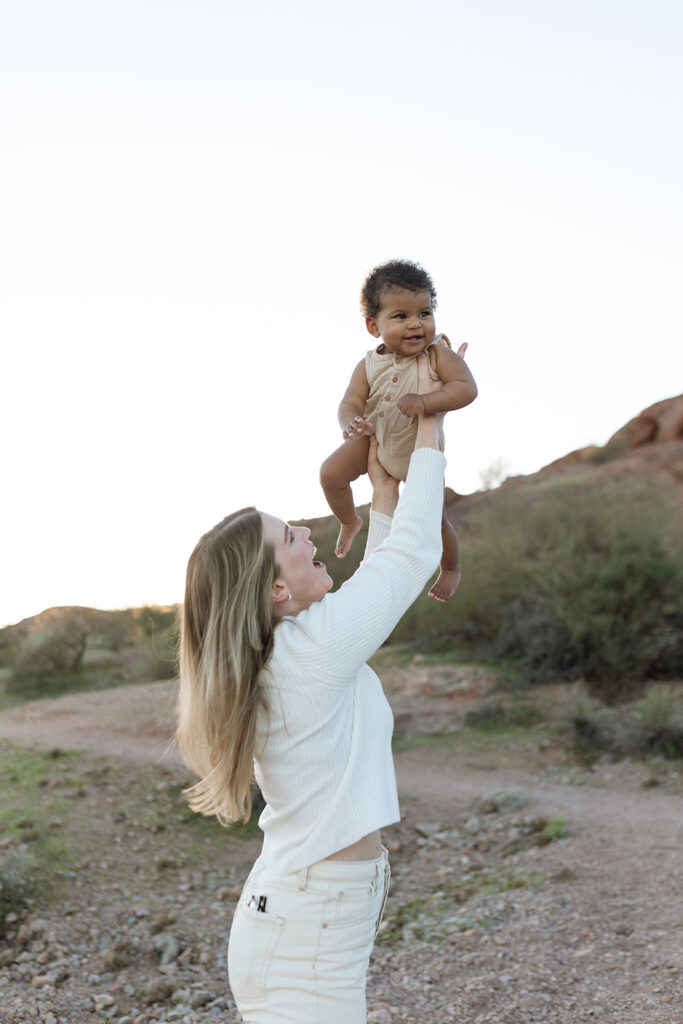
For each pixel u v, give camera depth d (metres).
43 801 8.47
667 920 5.75
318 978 1.91
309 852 1.92
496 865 7.70
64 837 7.56
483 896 6.80
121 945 5.77
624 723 12.27
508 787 10.33
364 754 2.00
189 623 2.14
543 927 5.90
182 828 8.26
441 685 15.05
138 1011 4.93
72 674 20.23
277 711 1.97
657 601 14.52
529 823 8.67
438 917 6.49
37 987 5.15
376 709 2.08
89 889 6.70
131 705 14.12
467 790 10.24
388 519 2.46
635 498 17.19
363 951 1.97
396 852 8.33
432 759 11.78
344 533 2.69
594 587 14.62
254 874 2.06
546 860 7.48
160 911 6.44
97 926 6.12
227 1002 5.05
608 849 7.57
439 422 2.41
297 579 2.12
